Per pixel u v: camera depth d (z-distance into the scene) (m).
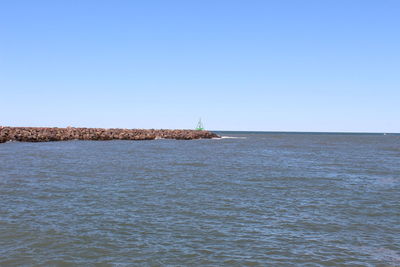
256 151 54.66
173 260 9.27
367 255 9.90
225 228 12.05
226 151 53.34
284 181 22.75
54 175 23.84
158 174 25.25
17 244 10.18
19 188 18.78
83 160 34.53
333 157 44.69
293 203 16.09
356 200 16.98
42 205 14.93
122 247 10.10
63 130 82.12
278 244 10.60
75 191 18.16
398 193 19.00
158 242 10.55
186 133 111.94
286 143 91.19
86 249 9.91
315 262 9.35
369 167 32.59
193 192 18.38
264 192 18.70
